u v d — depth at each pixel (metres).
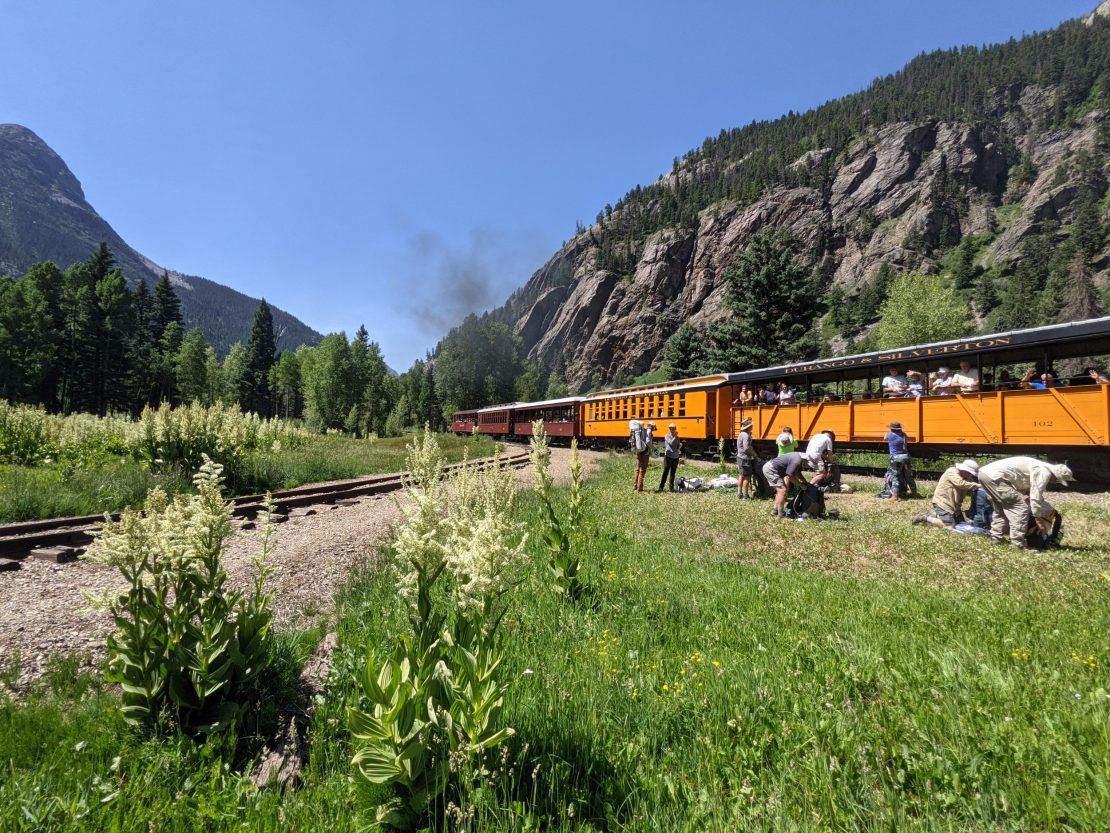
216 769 2.64
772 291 46.19
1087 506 11.12
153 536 3.13
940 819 2.38
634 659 4.14
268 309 125.94
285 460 17.95
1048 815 2.33
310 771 2.83
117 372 87.12
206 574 3.40
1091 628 4.74
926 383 15.60
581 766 2.77
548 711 3.20
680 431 25.61
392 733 2.33
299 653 4.15
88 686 3.71
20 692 3.58
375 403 100.88
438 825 2.35
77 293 87.62
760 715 3.25
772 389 21.41
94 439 16.42
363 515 11.14
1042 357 13.05
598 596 5.75
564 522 9.99
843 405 17.31
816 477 11.19
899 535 9.06
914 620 5.05
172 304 112.75
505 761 2.56
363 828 2.28
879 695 3.55
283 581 6.41
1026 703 3.28
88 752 2.82
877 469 18.33
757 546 8.70
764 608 5.43
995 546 8.25
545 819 2.37
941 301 58.62
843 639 4.50
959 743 2.88
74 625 4.82
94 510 9.86
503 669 3.47
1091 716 3.06
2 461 14.41
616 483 17.33
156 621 3.15
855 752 2.83
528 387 124.88
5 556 7.06
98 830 2.16
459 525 2.99
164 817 2.29
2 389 72.12
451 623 3.07
